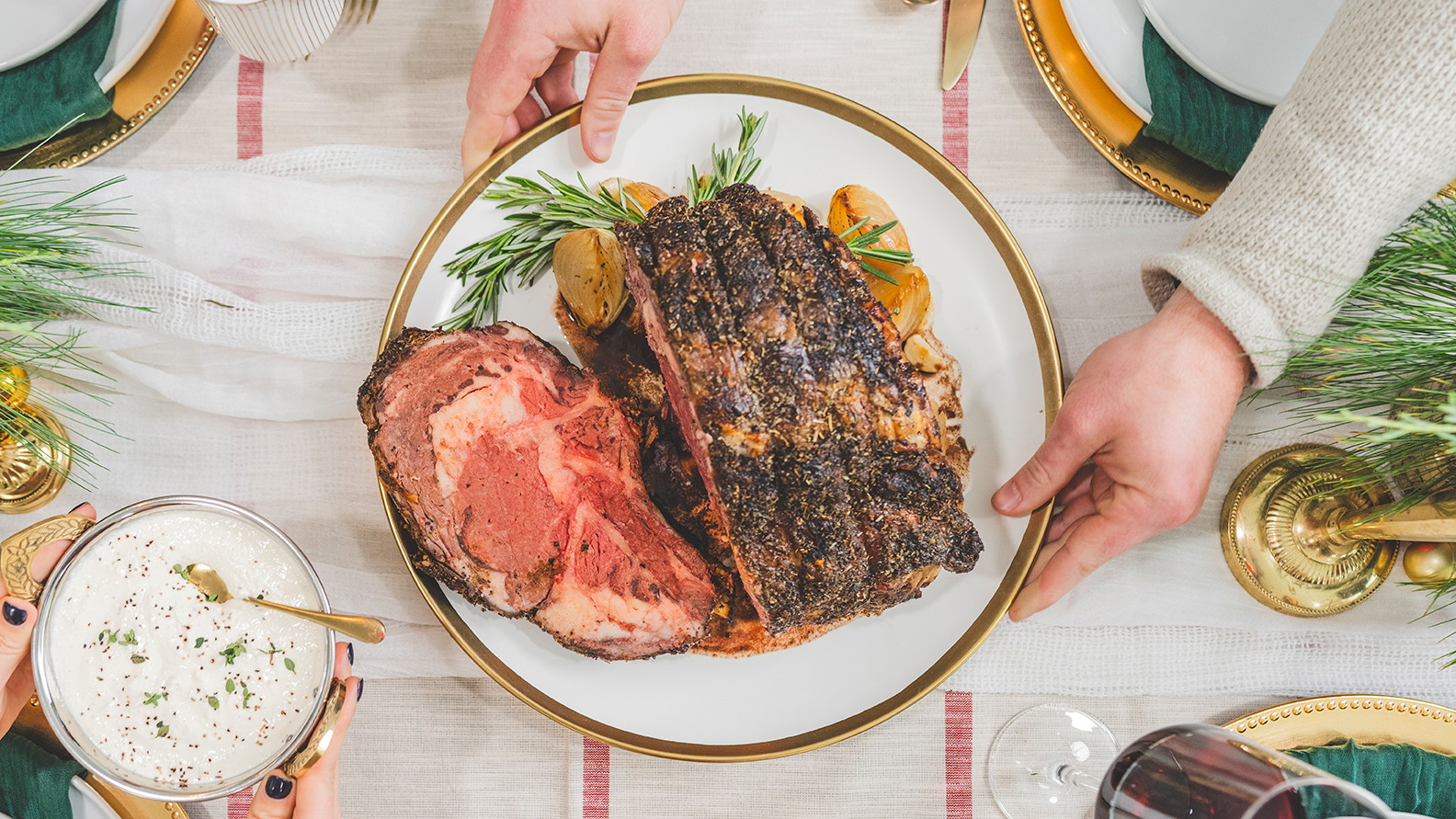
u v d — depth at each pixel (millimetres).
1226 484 1029
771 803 1036
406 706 1036
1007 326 998
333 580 1027
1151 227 1030
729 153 1001
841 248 904
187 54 1023
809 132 1001
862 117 991
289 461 1036
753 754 986
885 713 989
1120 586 1024
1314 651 1029
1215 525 1028
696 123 1002
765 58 1039
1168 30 984
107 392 1038
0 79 1004
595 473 955
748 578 902
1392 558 1016
